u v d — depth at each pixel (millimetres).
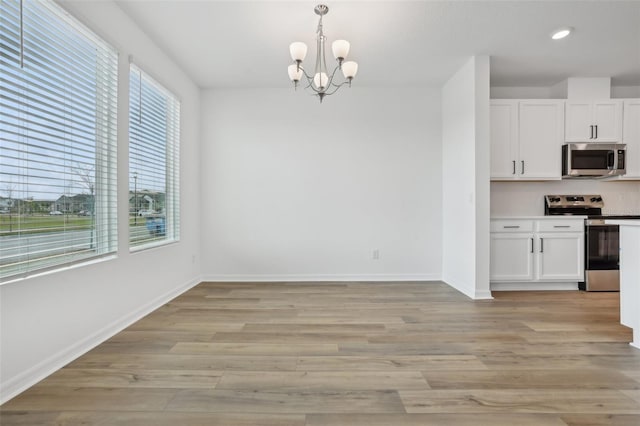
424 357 2098
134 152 2836
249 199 4340
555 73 3904
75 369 1927
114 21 2490
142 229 2994
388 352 2174
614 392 1693
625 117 3924
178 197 3660
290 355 2127
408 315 2941
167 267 3391
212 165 4324
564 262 3775
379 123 4336
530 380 1813
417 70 3828
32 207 1825
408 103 4340
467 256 3658
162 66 3285
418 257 4355
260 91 4320
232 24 2826
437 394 1678
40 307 1823
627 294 2311
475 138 3471
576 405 1581
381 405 1583
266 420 1469
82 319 2152
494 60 3557
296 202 4340
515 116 3887
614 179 4039
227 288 3943
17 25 1709
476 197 3480
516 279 3756
